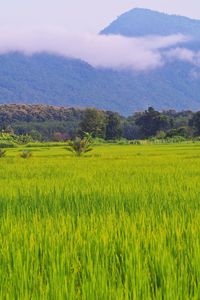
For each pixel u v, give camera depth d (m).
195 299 6.61
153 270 8.07
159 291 6.92
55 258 8.52
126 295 6.65
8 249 9.00
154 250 8.83
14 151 98.12
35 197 16.70
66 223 11.24
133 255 8.43
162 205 14.28
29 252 8.88
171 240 9.49
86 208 14.30
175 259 8.36
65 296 6.75
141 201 15.22
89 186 19.67
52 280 7.27
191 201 14.90
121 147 114.38
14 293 6.98
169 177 23.81
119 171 29.72
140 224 10.99
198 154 63.44
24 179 24.62
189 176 24.62
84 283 7.22
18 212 13.76
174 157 53.69
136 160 46.81
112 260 8.64
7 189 19.44
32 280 7.50
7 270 8.27
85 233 10.16
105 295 6.66
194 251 8.55
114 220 11.48
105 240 9.33
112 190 17.69
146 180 22.64
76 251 8.88
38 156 69.81
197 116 197.00
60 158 58.19
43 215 13.37
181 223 11.04
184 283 7.23
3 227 11.08
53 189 18.48
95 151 85.25
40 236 9.82
